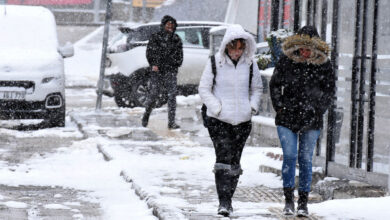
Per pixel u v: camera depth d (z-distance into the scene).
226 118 17.12
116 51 45.38
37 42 38.16
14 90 34.84
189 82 47.12
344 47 22.17
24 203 19.20
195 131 35.28
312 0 24.58
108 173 24.27
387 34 21.09
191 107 45.56
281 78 16.98
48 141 32.28
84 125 36.12
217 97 17.31
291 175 17.06
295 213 17.19
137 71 45.12
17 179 22.84
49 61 36.22
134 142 30.98
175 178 22.77
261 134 31.28
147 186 20.91
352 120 21.28
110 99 56.62
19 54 36.34
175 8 73.12
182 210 17.41
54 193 20.94
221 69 17.23
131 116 40.97
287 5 29.84
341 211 17.25
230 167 17.06
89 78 77.31
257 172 24.00
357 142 21.17
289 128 17.03
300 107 16.95
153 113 42.91
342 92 22.05
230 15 63.44
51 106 35.81
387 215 16.72
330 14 23.62
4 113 34.81
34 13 40.16
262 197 20.38
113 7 108.50
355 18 21.41
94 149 30.00
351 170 21.22
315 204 18.36
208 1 68.19
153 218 17.12
